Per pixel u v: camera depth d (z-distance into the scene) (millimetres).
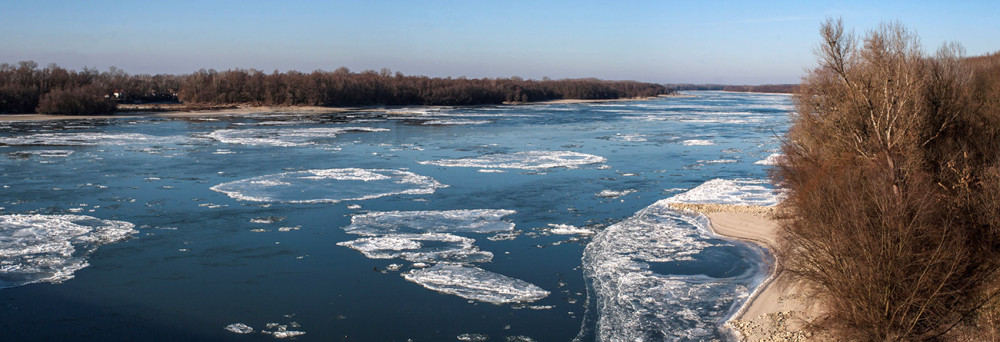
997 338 13273
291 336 15414
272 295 17969
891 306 13750
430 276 19609
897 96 20047
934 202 15727
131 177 36469
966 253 14461
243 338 15305
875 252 13867
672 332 15695
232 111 106000
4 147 50000
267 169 40000
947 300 14133
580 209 28844
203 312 16781
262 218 26641
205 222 25906
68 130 66375
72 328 15734
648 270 20219
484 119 91562
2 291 18078
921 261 13750
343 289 18484
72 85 112562
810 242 16250
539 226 25750
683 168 41156
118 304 17266
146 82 145125
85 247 22250
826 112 25062
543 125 79188
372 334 15539
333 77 134250
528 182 35688
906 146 19594
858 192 17453
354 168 40375
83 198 30391
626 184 35156
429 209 28594
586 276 19719
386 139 59844
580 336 15508
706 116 100375
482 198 31109
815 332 14594
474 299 17828
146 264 20547
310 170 39031
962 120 21672
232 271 19938
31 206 28500
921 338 13508
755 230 24562
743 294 17984
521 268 20453
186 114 97000
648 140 59812
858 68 22047
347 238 23750
